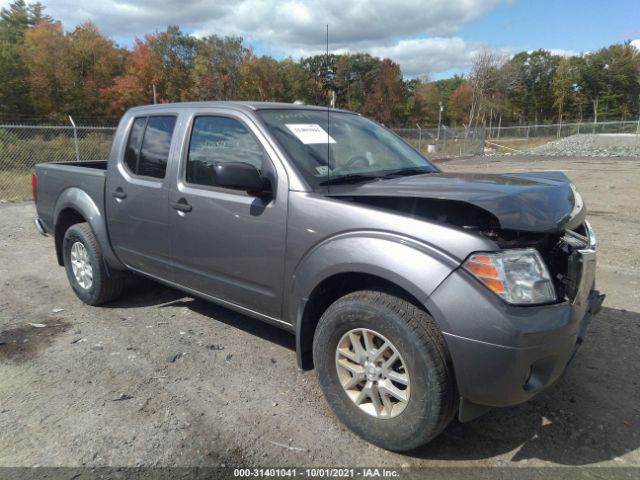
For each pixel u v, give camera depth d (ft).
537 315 7.48
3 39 189.98
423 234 7.94
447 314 7.49
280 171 9.92
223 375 11.28
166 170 12.32
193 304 15.74
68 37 175.42
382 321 8.18
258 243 10.21
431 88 266.36
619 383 10.95
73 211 15.83
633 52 260.01
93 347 12.63
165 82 189.47
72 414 9.71
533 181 10.14
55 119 165.27
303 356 9.80
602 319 14.33
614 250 21.93
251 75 182.70
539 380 7.81
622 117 260.83
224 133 11.28
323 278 8.98
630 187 42.78
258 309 10.78
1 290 17.22
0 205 36.73
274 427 9.36
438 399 7.75
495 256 7.48
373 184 10.07
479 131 100.99
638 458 8.55
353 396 8.98
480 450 8.78
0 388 10.71
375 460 8.49
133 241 13.47
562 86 266.36
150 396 10.37
